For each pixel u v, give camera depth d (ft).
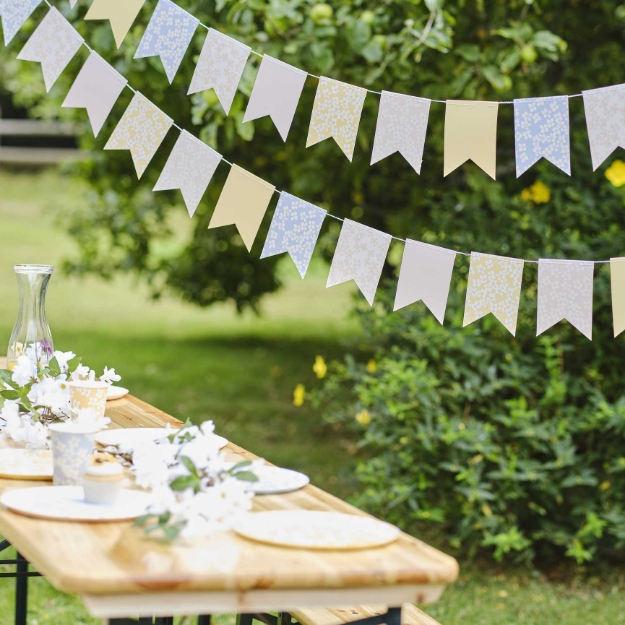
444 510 11.62
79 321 29.99
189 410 19.89
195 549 4.55
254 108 6.68
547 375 12.00
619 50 13.84
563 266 6.78
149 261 25.43
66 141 49.19
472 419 11.57
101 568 4.19
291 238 6.84
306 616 6.65
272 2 10.68
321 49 10.78
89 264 24.84
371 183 16.84
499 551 11.09
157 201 23.68
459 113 6.56
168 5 6.62
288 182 18.33
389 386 11.71
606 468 11.54
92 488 5.12
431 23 10.83
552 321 6.82
